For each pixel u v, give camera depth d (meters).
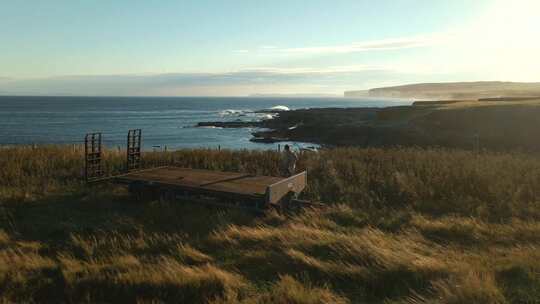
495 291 5.14
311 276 6.00
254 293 5.46
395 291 5.53
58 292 5.61
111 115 124.88
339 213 9.53
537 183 11.49
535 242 7.45
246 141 57.09
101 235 7.92
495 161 14.79
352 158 16.88
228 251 7.11
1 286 5.62
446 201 10.77
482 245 7.41
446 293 5.14
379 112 66.19
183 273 5.84
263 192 9.39
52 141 53.44
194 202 10.19
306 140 55.31
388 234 8.06
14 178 12.59
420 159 15.73
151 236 7.86
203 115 131.88
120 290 5.58
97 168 14.12
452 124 45.22
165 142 55.16
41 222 8.78
